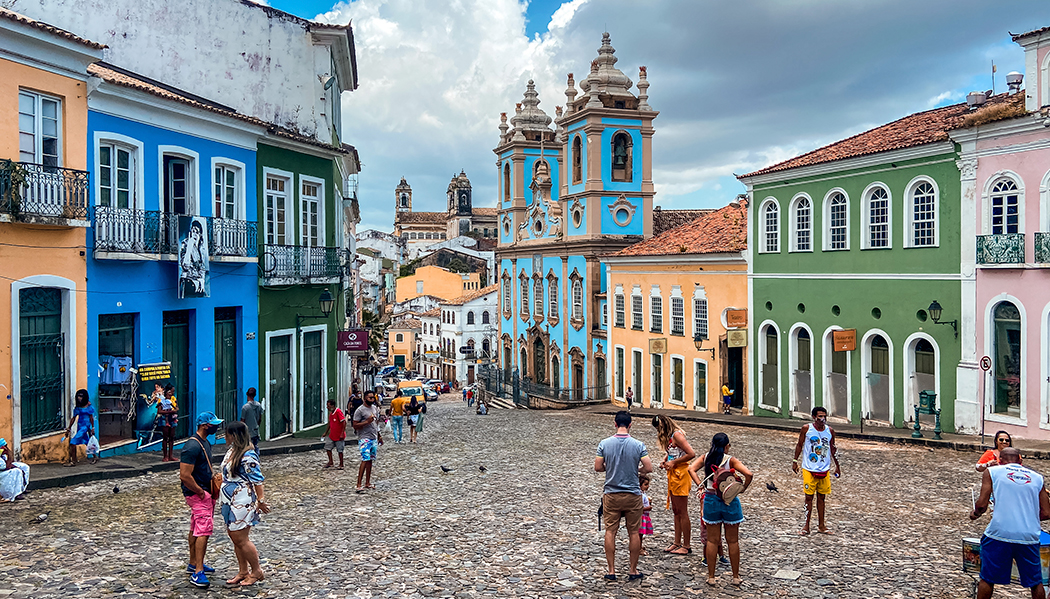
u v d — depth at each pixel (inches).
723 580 365.7
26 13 820.0
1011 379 834.2
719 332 1291.8
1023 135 807.1
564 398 1882.4
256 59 971.3
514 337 2299.5
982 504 313.0
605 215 1815.9
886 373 982.4
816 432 452.8
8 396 551.2
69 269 599.5
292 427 908.0
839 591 352.2
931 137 901.8
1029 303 804.6
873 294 989.2
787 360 1138.7
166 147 705.0
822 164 1048.8
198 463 339.9
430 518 486.3
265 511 352.2
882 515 499.2
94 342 626.5
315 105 1012.5
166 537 413.7
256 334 839.1
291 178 901.2
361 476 571.2
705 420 1146.0
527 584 358.9
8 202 532.7
